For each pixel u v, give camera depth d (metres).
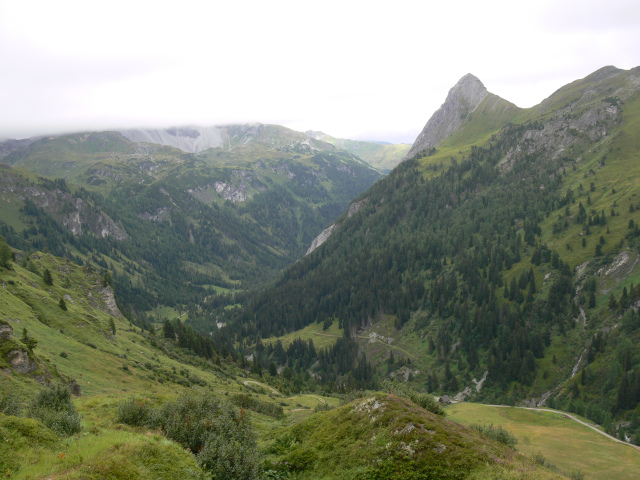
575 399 114.38
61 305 83.12
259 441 35.69
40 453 17.97
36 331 66.69
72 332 77.12
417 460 24.78
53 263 123.25
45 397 27.75
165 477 18.53
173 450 21.52
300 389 130.38
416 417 28.77
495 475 22.56
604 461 65.12
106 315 117.88
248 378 124.25
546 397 124.62
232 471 23.06
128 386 64.38
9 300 71.56
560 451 70.56
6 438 17.83
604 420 93.75
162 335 137.75
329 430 31.53
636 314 123.25
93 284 127.31
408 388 39.19
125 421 27.66
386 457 25.77
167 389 70.50
